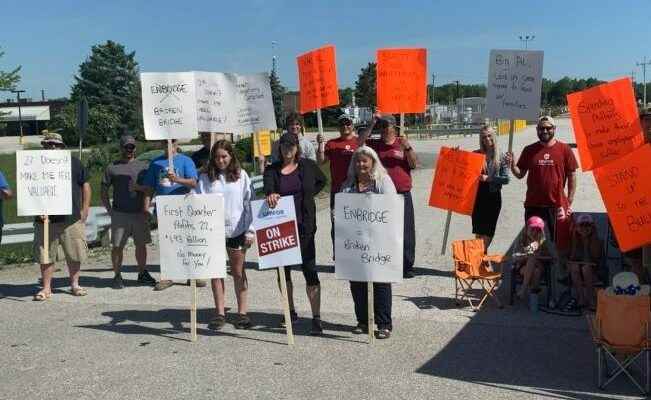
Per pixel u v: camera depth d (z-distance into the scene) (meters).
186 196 6.40
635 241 5.41
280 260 6.20
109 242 11.98
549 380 5.20
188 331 6.73
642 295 5.00
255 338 6.43
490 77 8.53
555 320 6.73
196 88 8.61
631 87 6.56
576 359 5.65
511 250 10.13
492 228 8.57
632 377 5.11
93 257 11.07
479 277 7.12
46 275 8.25
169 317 7.29
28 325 7.06
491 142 8.49
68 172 8.05
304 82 9.88
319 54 9.70
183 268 6.41
